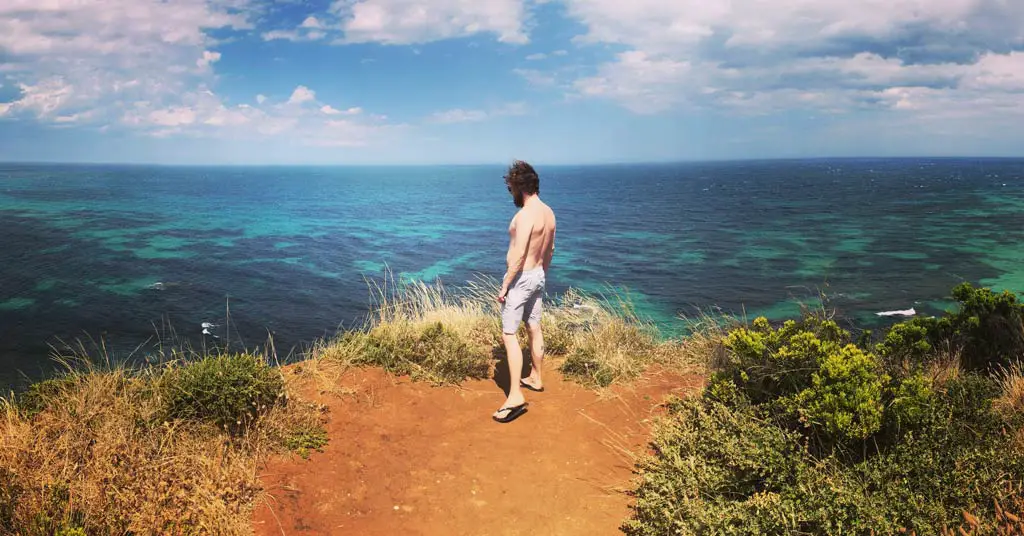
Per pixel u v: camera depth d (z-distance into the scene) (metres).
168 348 25.47
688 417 3.93
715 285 38.84
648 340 5.95
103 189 170.50
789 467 3.07
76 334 27.44
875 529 2.58
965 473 2.79
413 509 3.26
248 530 2.91
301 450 3.67
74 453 3.11
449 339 5.36
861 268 43.47
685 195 153.00
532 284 4.37
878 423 3.07
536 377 4.86
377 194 186.12
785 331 4.09
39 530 2.53
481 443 4.00
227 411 3.67
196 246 60.47
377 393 4.58
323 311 34.03
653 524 2.99
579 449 3.93
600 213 101.81
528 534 3.07
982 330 4.95
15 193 138.12
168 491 2.95
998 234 60.62
